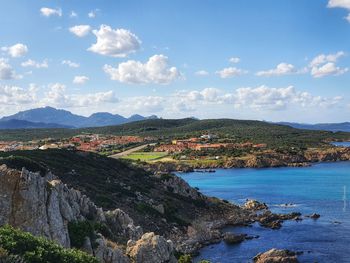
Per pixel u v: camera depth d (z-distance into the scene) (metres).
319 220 121.88
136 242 63.75
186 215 118.88
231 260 85.50
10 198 50.25
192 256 88.12
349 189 181.75
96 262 37.97
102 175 121.06
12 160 84.62
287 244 96.81
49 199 53.53
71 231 53.84
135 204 104.62
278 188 191.62
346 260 83.94
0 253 31.47
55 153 127.19
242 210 139.12
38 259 33.50
